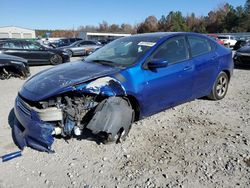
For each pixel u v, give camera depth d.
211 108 5.49
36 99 3.54
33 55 14.08
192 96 5.14
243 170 3.24
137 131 4.36
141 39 4.81
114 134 3.72
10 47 13.54
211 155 3.59
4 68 9.23
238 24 72.69
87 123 3.79
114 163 3.43
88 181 3.08
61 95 3.59
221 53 5.73
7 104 5.98
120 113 3.74
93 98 3.76
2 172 3.25
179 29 85.44
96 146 3.85
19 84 8.45
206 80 5.36
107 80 3.72
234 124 4.66
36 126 3.54
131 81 3.94
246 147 3.81
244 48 11.73
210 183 3.01
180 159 3.50
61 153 3.67
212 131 4.37
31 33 61.72
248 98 6.28
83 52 21.28
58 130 3.66
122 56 4.44
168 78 4.42
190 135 4.21
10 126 4.62
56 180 3.10
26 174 3.21
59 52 15.04
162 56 4.45
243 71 10.70
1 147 3.85
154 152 3.69
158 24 91.88
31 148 3.78
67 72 4.01
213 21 85.06
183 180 3.07
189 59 4.91
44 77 4.02
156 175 3.17
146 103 4.18
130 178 3.12
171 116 5.04
